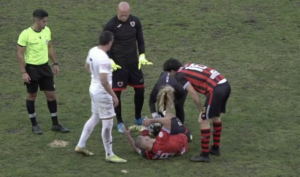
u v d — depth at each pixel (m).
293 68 43.12
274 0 57.22
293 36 49.72
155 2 56.66
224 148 30.23
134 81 32.81
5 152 29.28
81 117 34.34
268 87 39.53
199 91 28.12
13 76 41.22
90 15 53.44
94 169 27.42
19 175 26.67
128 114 35.25
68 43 47.72
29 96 31.34
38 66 30.89
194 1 57.00
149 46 47.41
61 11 54.25
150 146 28.42
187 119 34.47
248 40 48.84
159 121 28.53
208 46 47.56
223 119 34.16
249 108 35.88
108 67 26.72
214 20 52.69
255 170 27.58
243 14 54.09
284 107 36.06
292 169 27.75
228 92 27.94
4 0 56.59
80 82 40.28
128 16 32.06
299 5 56.12
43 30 31.06
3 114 34.53
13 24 51.19
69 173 26.92
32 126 31.95
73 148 29.95
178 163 28.28
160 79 29.97
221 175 27.00
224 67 43.28
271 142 30.97
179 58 45.00
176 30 50.53
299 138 31.45
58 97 37.44
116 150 29.98
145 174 26.91
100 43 26.98
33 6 55.38
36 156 28.88
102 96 27.23
